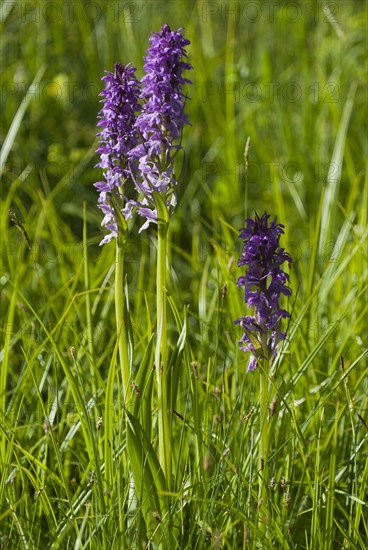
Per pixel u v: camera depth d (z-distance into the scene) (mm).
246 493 3705
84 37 8867
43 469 3863
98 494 3713
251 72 9047
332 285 5523
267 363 3471
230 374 5203
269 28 9398
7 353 4383
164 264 3525
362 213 6070
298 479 4340
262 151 7922
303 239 7238
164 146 3416
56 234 6059
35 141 8188
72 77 8992
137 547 3428
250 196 7941
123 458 3920
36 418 4688
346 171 7762
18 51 9086
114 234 3576
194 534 3840
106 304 5422
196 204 7508
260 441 3654
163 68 3324
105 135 3479
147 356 3633
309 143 8094
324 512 3943
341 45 8500
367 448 4359
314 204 7504
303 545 3967
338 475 4016
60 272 6156
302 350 4930
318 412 4355
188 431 4309
